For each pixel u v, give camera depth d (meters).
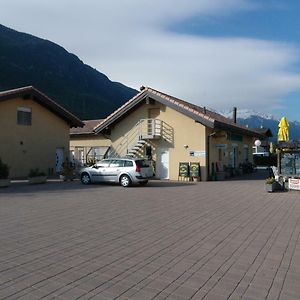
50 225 9.63
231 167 30.73
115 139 29.62
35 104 28.62
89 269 6.12
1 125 25.91
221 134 27.69
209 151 26.53
